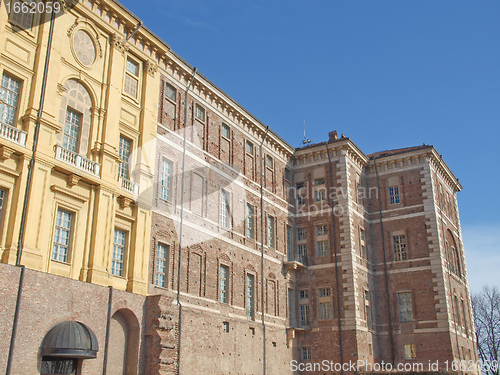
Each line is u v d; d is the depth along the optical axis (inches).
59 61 1190.3
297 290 2023.9
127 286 1261.1
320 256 2028.8
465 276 2390.5
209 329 1470.2
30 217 1053.8
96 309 1134.4
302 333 1958.7
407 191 2170.3
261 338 1716.3
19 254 1021.8
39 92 1131.3
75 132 1218.0
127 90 1385.3
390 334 2020.2
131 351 1222.9
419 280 2033.7
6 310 960.3
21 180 1056.8
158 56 1503.4
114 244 1263.5
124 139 1357.0
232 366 1536.7
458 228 2456.9
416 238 2092.8
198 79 1646.2
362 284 2004.2
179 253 1437.0
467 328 2215.8
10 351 948.6
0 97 1072.2
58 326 1029.8
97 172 1226.6
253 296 1744.6
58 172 1142.3
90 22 1296.8
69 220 1162.6
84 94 1252.5
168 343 1252.5
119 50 1363.2
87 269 1161.4
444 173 2358.5
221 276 1619.1
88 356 1029.2
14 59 1103.6
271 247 1931.6
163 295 1273.4
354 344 1855.3
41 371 1000.2
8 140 1046.4
